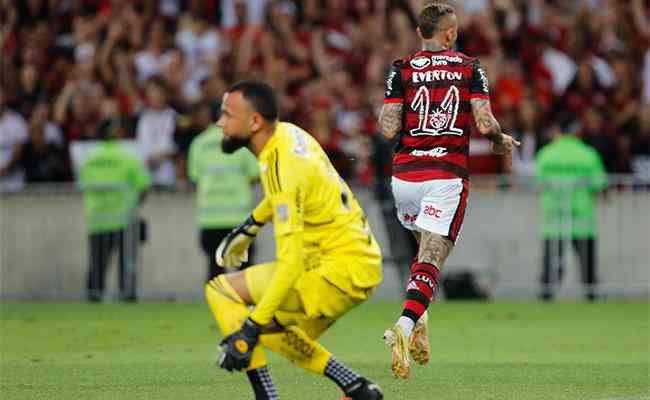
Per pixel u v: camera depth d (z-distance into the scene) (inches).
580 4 2544.3
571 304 2001.7
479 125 1037.8
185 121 2263.8
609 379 1085.8
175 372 1138.0
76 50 2536.9
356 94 2289.6
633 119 2225.6
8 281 2210.9
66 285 2191.2
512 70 2287.2
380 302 2043.6
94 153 2151.8
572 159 2070.6
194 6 2583.7
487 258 2108.8
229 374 1117.1
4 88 2459.4
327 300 794.2
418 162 1051.3
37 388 1030.4
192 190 2156.7
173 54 2367.1
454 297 2086.6
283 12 2461.9
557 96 2284.7
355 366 1190.9
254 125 789.2
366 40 2434.8
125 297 2146.9
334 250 795.4
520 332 1558.8
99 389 1021.2
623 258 2080.5
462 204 1041.5
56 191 2186.3
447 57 1061.1
